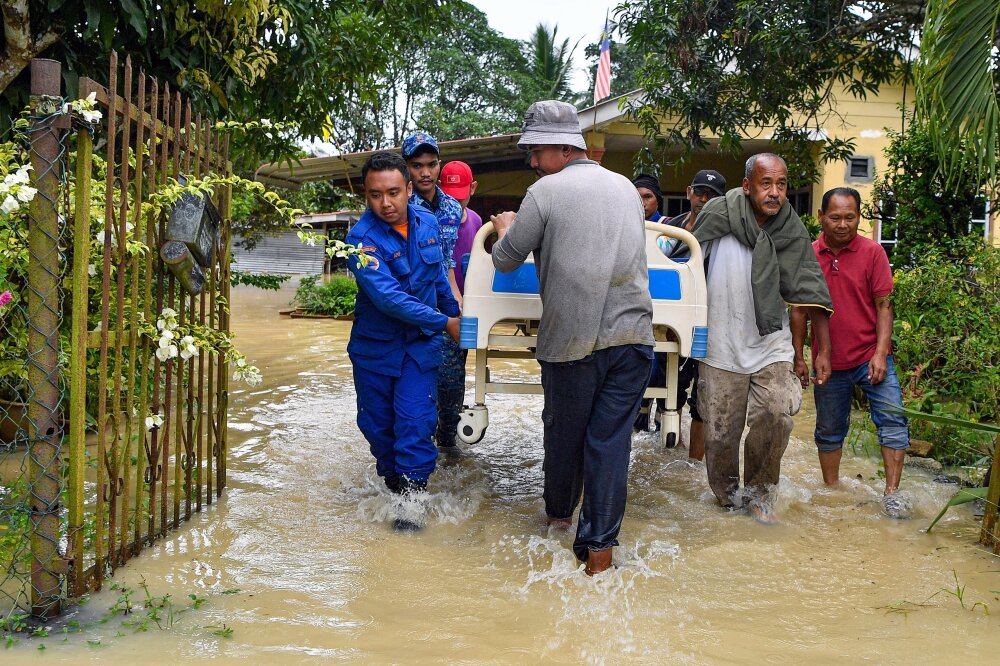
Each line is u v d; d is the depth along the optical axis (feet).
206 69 17.89
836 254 15.17
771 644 9.53
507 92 102.47
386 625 9.78
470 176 17.85
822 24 25.46
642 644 9.46
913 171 26.84
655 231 13.64
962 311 20.43
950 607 10.60
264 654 8.95
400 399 13.94
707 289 14.12
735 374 13.97
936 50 13.51
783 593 11.03
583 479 12.62
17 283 12.47
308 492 14.90
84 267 9.46
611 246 11.35
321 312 51.44
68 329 12.73
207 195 11.96
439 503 14.17
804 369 14.93
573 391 11.57
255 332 41.11
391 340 13.88
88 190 9.46
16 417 15.43
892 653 9.35
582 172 11.80
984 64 13.12
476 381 13.60
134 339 10.68
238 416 20.93
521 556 12.21
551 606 10.40
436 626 9.79
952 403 19.03
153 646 9.01
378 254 13.57
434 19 27.17
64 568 9.69
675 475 16.71
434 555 12.17
